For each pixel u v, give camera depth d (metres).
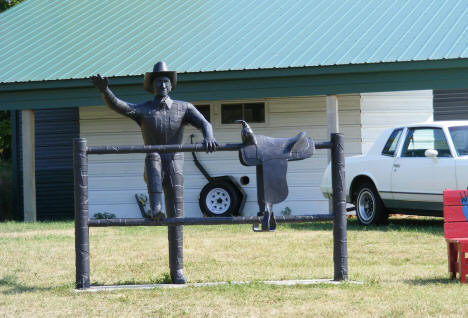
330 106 14.55
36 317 5.51
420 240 10.02
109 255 9.47
